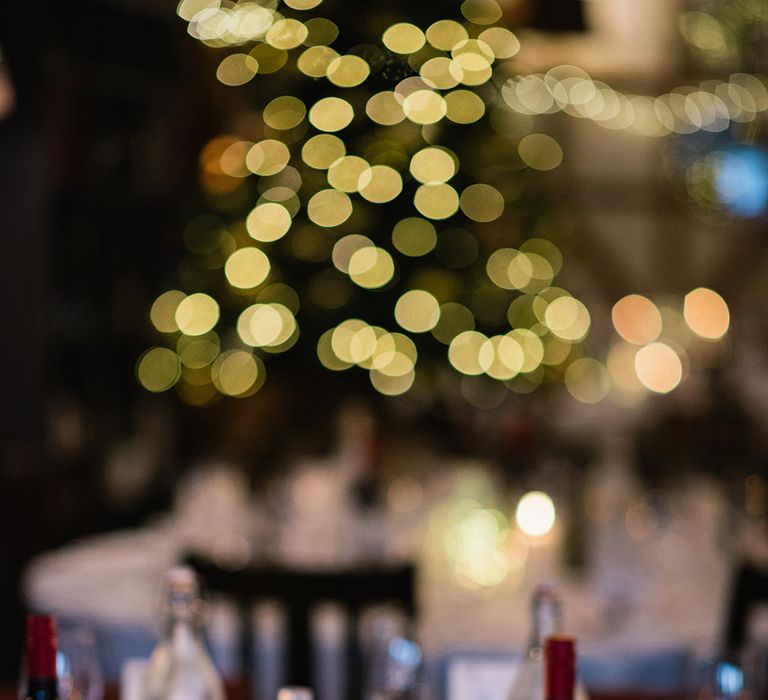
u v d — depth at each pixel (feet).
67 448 21.17
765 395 40.65
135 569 12.75
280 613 10.92
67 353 22.61
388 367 18.86
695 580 12.62
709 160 48.24
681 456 33.24
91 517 20.01
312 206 17.07
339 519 13.70
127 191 22.85
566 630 10.55
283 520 13.69
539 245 18.72
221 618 10.50
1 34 18.98
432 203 16.93
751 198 48.52
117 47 21.17
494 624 10.80
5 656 16.89
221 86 22.02
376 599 10.00
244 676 8.52
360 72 14.90
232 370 21.59
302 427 21.22
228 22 15.42
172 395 23.84
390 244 17.28
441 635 10.51
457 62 15.11
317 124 15.70
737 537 13.71
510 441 20.77
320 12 14.78
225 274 18.63
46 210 20.25
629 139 48.75
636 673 10.50
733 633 10.74
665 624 11.18
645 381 43.34
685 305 47.19
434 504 16.12
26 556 17.25
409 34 14.76
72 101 22.13
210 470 15.25
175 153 22.91
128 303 23.03
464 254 17.60
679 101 31.37
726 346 45.57
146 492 21.29
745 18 23.45
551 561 11.84
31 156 20.04
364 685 10.09
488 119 17.02
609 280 48.39
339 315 17.84
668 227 49.19
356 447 16.81
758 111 32.78
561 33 15.65
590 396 40.47
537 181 18.61
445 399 24.56
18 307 20.17
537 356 20.58
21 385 20.21
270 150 16.74
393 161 16.57
